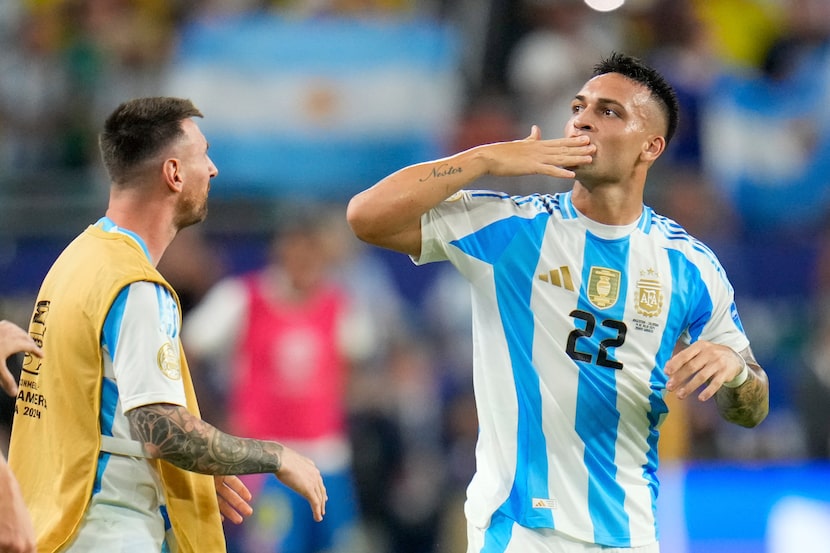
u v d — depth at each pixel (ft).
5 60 126.31
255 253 103.86
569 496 47.83
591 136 47.96
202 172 46.75
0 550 38.40
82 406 43.96
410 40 112.27
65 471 44.04
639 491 49.21
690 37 128.36
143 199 45.68
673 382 45.42
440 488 96.94
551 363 47.98
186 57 110.93
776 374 98.84
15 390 42.06
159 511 45.60
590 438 48.19
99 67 125.49
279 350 90.17
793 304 101.30
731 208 115.14
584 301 48.14
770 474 83.61
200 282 98.02
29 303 97.40
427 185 46.16
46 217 102.47
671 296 48.83
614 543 48.16
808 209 119.96
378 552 95.61
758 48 137.08
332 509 91.15
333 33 111.86
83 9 129.39
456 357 101.91
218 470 43.16
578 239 48.60
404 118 111.04
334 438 91.61
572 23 126.52
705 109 116.78
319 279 91.04
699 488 83.41
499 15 126.82
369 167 110.42
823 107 124.36
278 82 110.42
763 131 122.11
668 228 50.14
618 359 48.16
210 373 94.12
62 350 44.11
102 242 44.93
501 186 101.55
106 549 43.62
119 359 42.91
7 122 122.11
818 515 83.35
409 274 103.71
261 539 90.79
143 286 43.55
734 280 102.06
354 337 92.43
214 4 131.03
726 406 50.42
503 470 48.14
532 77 120.78
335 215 103.91
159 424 42.27
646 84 48.93
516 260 48.37
